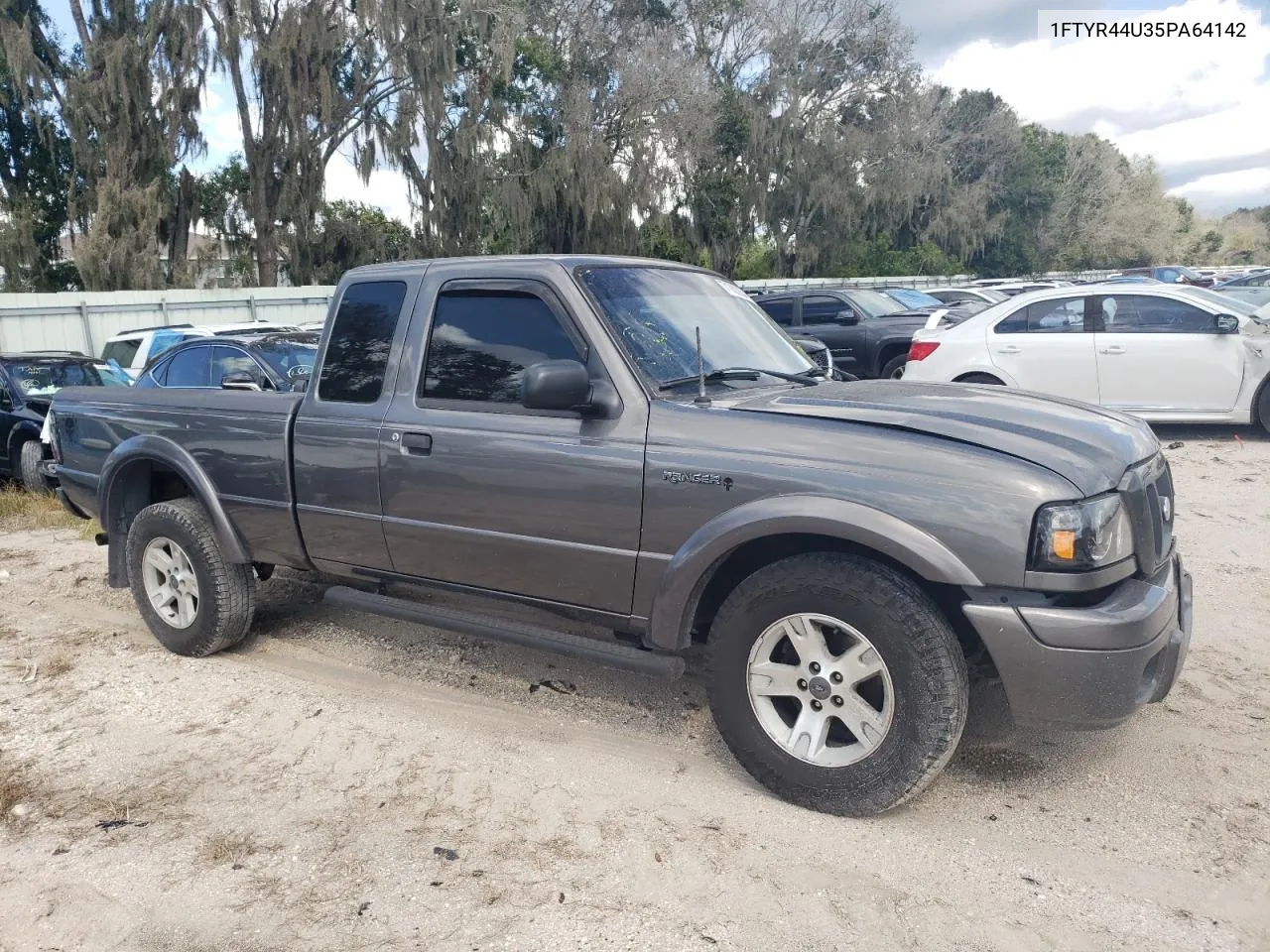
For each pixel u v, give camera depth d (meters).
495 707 4.37
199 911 2.93
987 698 4.25
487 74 32.78
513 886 3.01
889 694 3.12
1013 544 2.94
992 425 3.26
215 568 4.86
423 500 4.04
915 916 2.81
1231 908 2.82
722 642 3.43
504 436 3.79
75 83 29.23
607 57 36.69
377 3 30.05
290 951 2.73
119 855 3.24
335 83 32.81
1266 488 7.86
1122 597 3.08
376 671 4.84
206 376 8.30
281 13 30.86
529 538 3.78
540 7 35.75
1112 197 78.44
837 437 3.23
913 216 55.12
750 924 2.79
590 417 3.62
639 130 35.84
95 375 11.26
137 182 30.05
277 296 25.59
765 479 3.25
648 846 3.20
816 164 44.16
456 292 4.06
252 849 3.25
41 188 33.69
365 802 3.54
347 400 4.31
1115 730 3.93
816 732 3.31
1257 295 13.14
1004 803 3.42
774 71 42.88
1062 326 10.12
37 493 9.97
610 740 4.01
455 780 3.68
